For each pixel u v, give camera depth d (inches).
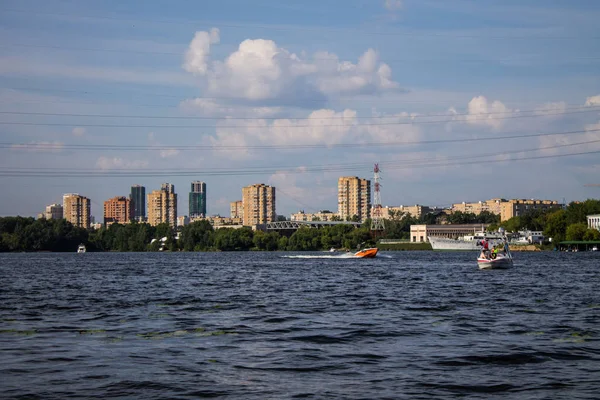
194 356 1444.4
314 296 2955.2
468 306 2469.2
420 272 5078.7
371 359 1414.9
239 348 1544.0
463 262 7209.6
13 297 2920.8
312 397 1112.8
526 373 1277.1
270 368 1327.5
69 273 5285.4
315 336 1722.4
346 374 1275.8
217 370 1307.8
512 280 4037.9
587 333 1752.0
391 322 2004.2
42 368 1317.7
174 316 2165.4
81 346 1563.7
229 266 6579.7
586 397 1107.9
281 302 2664.9
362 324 1957.4
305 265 6683.1
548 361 1385.3
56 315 2202.3
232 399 1102.4
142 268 6235.2
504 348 1528.1
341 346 1572.3
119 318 2111.2
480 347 1545.3
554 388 1165.1
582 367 1328.7
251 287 3572.8
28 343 1605.6
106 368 1320.1
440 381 1217.4
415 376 1256.8
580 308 2379.4
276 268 6023.6
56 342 1620.3
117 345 1578.5
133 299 2812.5
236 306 2501.2
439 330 1822.1
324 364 1365.7
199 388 1169.4
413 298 2824.8
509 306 2461.9
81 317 2140.7
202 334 1758.1
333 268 5900.6
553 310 2317.9
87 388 1167.0
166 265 7003.0
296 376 1259.2
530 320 2033.7
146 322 2006.6
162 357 1430.9
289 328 1873.8
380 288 3430.1
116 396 1118.4
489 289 3314.5
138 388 1168.2
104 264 7421.3
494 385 1186.6
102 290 3371.1
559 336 1705.2
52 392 1141.1
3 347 1550.2
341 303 2615.7
